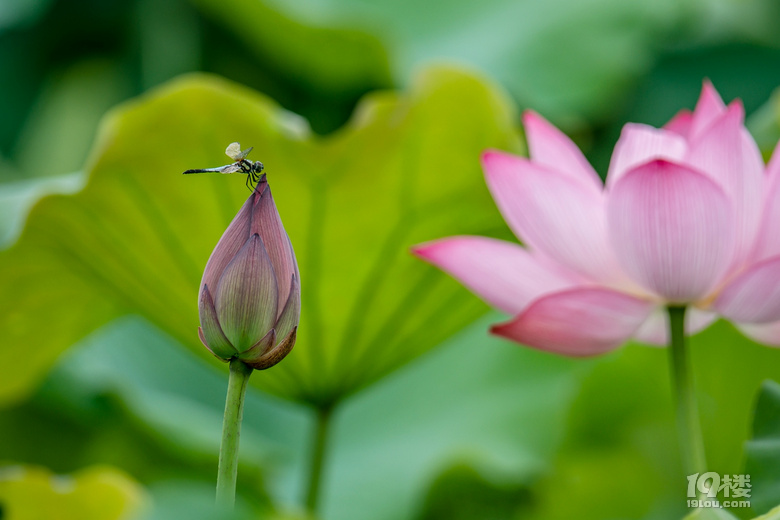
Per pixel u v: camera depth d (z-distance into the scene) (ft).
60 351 11.73
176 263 10.35
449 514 14.14
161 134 10.17
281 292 9.17
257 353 9.16
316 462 10.37
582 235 9.68
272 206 9.18
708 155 9.59
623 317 9.66
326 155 10.18
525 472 13.71
